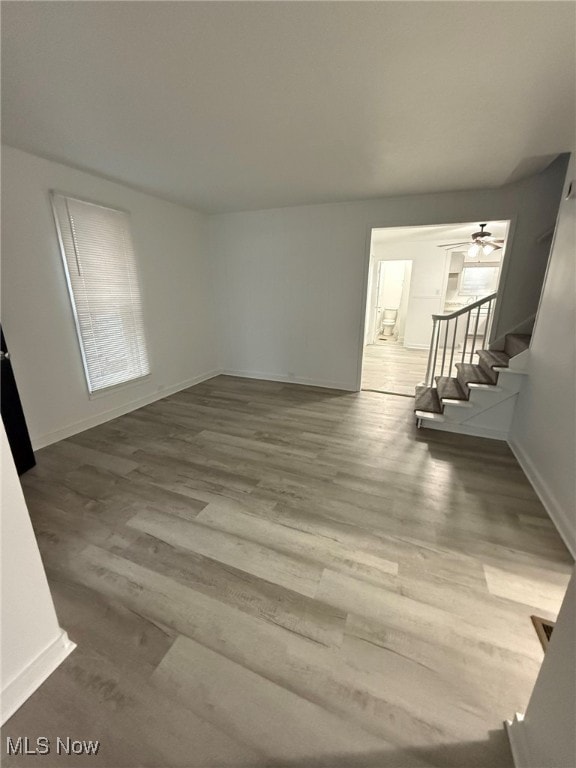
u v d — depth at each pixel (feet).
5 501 3.47
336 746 3.37
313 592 5.08
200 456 9.21
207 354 17.15
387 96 6.01
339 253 14.16
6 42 4.59
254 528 6.44
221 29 4.41
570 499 6.13
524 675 3.98
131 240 11.95
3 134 7.56
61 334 9.98
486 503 7.18
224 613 4.76
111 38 4.57
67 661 4.14
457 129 7.25
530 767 2.99
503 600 4.94
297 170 9.79
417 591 5.08
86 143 8.02
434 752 3.32
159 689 3.85
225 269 16.47
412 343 25.46
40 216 9.09
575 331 6.65
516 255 11.55
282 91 5.87
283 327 16.20
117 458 9.10
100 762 3.27
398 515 6.80
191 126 7.14
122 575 5.40
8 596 3.57
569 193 7.55
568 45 4.69
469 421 10.45
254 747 3.37
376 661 4.13
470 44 4.71
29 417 9.36
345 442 10.07
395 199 12.73
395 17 4.21
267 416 12.17
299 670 4.04
